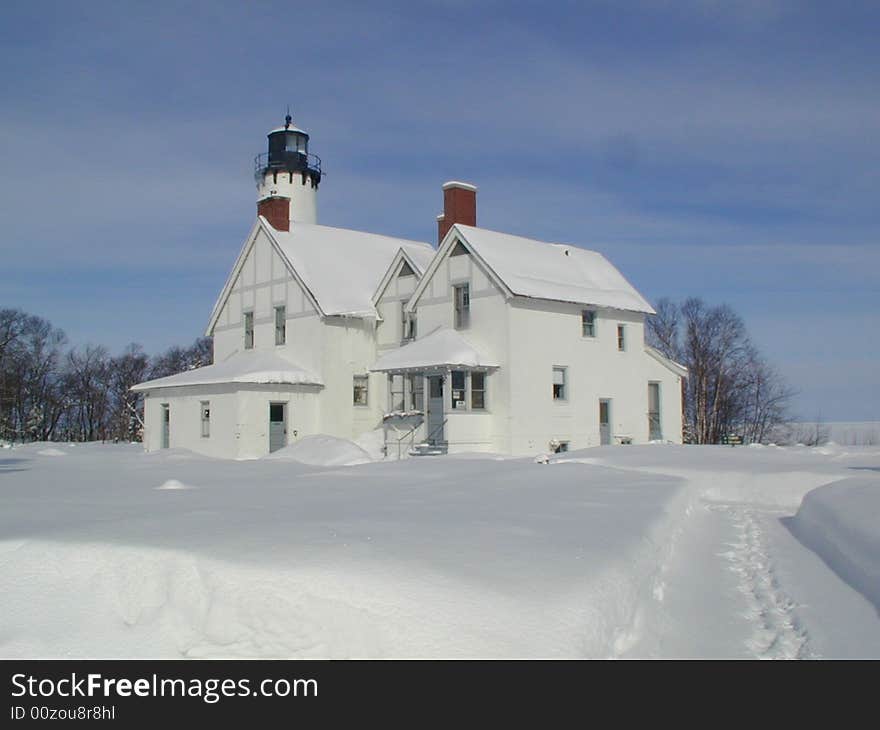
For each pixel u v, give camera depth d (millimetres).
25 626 6754
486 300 29438
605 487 14172
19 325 71875
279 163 45281
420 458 23297
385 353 33562
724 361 59719
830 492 13008
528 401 29094
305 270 33906
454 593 6262
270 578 6629
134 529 8688
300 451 25891
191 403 32781
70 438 71688
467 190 34438
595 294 32344
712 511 14922
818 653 6508
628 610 6859
